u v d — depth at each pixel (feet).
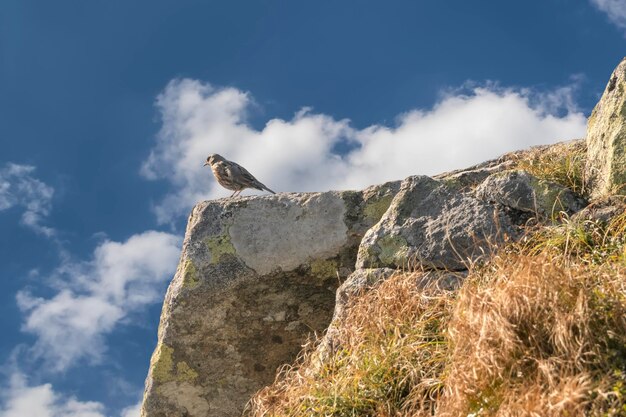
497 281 18.01
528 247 21.29
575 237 20.76
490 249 20.72
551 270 16.97
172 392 24.99
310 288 25.25
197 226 25.96
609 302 16.31
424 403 18.20
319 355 21.47
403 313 20.61
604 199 21.90
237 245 25.43
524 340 16.26
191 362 25.07
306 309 25.22
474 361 16.47
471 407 16.16
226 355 25.11
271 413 21.54
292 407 20.27
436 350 18.85
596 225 20.98
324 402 19.25
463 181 24.79
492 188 22.71
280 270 25.22
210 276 25.16
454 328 17.63
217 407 25.03
